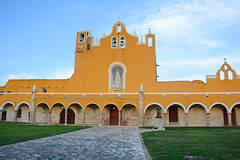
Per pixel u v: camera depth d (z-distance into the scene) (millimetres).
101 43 40500
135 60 38562
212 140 15039
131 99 33750
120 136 18688
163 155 10031
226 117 33438
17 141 14930
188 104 32500
